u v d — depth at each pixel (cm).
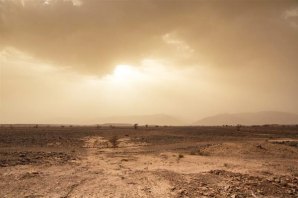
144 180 1320
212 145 2941
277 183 1255
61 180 1311
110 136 4916
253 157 2258
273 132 6475
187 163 1905
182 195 1063
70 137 4622
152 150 2812
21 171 1525
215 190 1131
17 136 4694
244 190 1132
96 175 1444
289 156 2317
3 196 1037
